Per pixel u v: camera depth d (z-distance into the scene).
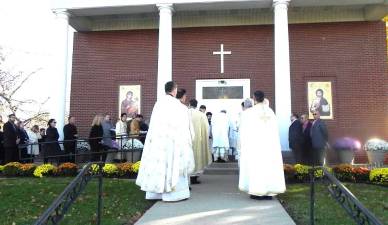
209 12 17.59
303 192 10.01
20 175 13.30
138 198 9.27
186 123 8.98
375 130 17.17
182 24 18.25
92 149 15.22
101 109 18.55
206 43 18.25
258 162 9.04
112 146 15.42
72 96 18.67
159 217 7.29
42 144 15.07
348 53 17.61
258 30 18.11
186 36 18.38
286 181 11.58
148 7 16.19
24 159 15.43
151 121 8.96
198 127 11.45
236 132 16.52
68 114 20.53
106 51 18.81
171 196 8.69
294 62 17.75
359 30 17.67
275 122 9.32
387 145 15.25
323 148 13.77
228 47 18.14
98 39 18.91
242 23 18.05
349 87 17.47
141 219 7.16
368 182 11.38
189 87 18.12
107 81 18.67
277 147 9.20
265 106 9.38
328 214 7.73
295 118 14.62
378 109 17.27
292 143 14.15
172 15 17.25
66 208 4.84
